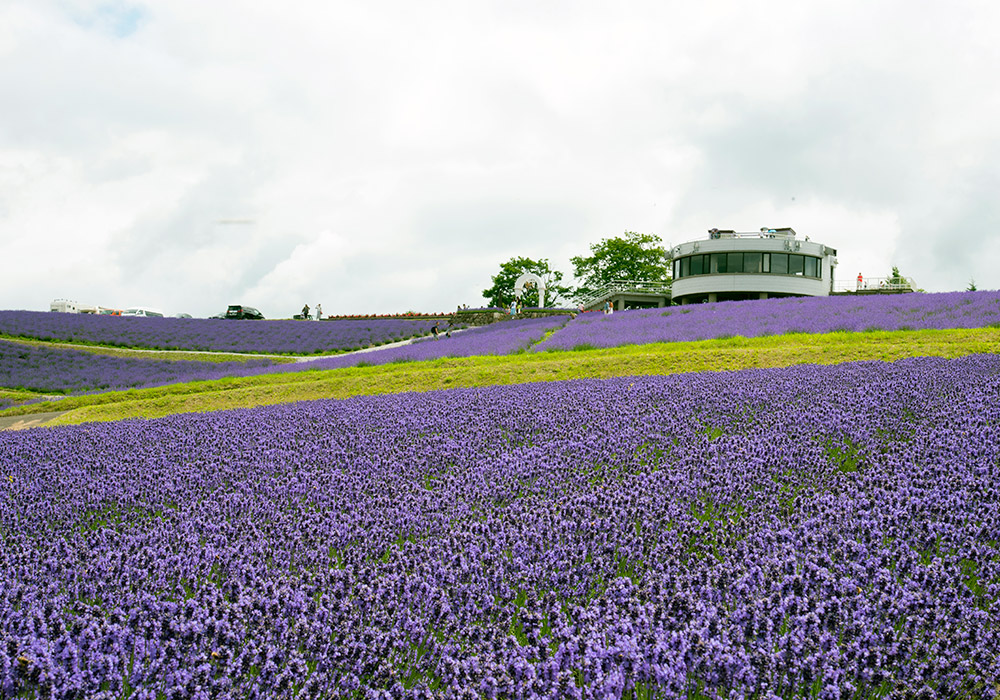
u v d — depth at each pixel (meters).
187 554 8.16
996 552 7.05
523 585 7.23
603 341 33.56
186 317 71.44
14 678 5.51
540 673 5.75
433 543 8.43
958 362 17.70
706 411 14.36
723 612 6.43
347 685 5.78
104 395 30.27
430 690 5.68
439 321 61.72
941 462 9.74
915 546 7.46
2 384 40.06
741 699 5.33
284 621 6.50
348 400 20.20
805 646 5.72
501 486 10.20
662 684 5.48
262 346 52.94
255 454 13.51
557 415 14.84
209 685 5.62
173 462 13.41
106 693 5.46
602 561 7.57
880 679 5.50
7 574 7.78
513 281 82.62
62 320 60.34
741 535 8.03
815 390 15.50
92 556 8.38
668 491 9.56
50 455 14.84
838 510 8.23
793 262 60.19
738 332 32.91
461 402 17.56
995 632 5.91
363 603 6.86
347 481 11.17
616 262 79.94
